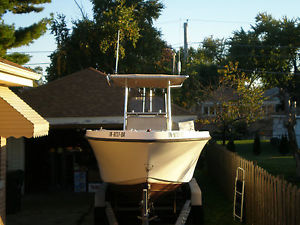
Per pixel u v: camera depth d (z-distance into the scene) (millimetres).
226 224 9383
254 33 19766
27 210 11219
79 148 14445
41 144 14562
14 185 10758
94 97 12984
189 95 27938
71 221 9875
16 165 13680
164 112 9844
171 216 9609
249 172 9297
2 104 7820
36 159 14516
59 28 25234
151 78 9125
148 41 27484
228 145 25312
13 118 7773
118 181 8344
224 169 13242
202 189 14422
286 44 17938
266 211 7887
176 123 10445
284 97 18500
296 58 18031
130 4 28453
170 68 27766
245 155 25312
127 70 26469
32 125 7750
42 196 13414
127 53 26094
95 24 24375
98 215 9398
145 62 27719
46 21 15109
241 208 9438
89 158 14297
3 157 8289
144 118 9758
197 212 9336
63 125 12227
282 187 7035
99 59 25047
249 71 19969
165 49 29203
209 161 18328
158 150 7551
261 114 19953
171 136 7570
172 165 8055
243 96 19250
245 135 35188
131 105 10234
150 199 8641
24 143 13883
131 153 7629
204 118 21328
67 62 25250
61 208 11469
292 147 17016
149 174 7930
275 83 18375
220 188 14344
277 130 34844
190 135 7973
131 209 9203
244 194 9570
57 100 12867
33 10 15852
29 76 8266
